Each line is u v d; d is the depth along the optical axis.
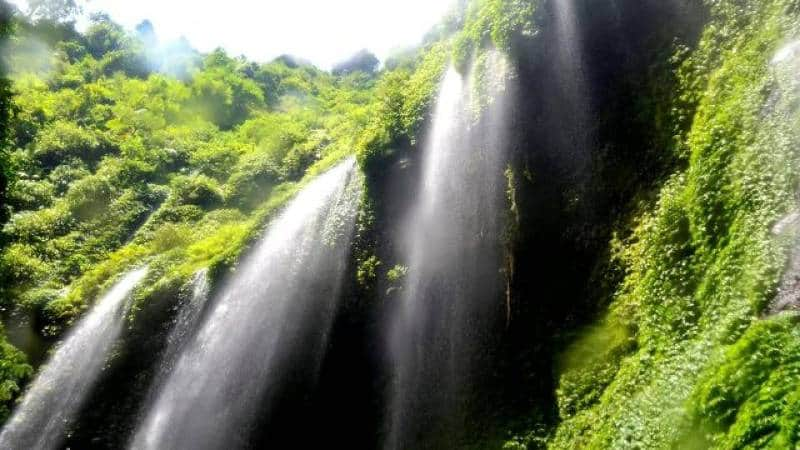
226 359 16.14
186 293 18.28
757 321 5.72
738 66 7.56
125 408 17.50
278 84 62.00
